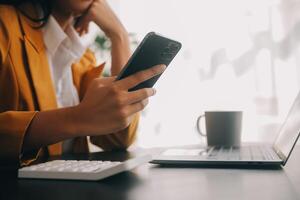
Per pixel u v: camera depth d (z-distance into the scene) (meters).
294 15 1.84
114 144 1.02
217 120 0.95
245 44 1.92
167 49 0.62
